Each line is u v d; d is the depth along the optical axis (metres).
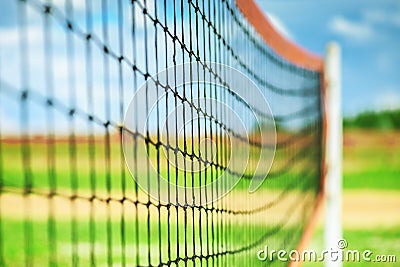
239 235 5.56
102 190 16.44
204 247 6.88
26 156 2.05
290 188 7.77
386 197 18.75
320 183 7.43
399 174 24.14
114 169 18.75
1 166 2.54
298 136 7.82
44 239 10.27
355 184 22.12
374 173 24.48
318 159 7.50
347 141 27.28
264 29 5.82
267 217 6.48
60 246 9.31
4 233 10.87
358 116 34.38
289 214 6.99
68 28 2.19
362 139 27.56
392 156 26.67
